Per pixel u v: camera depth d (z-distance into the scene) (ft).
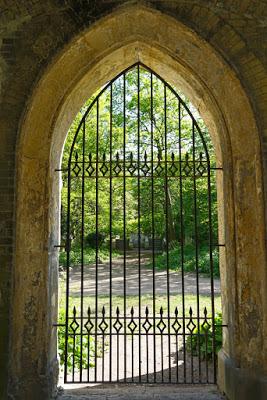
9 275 14.34
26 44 15.16
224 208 16.48
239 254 15.26
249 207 15.14
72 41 14.97
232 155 15.74
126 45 16.22
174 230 65.10
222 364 15.93
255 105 14.79
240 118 15.24
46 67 14.94
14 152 14.76
